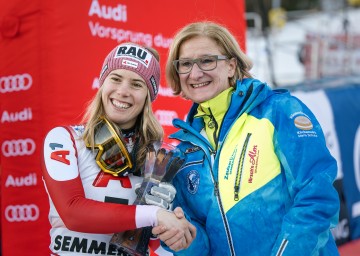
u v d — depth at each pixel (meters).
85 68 3.21
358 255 5.39
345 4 11.68
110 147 2.08
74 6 3.15
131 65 2.13
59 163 2.00
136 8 3.60
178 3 3.95
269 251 2.05
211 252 2.22
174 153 2.13
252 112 2.18
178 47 2.29
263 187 2.06
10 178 3.19
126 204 2.09
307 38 10.73
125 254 2.13
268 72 10.09
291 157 2.04
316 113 5.64
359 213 5.98
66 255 2.06
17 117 3.16
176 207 2.09
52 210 2.09
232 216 2.09
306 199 1.98
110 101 2.13
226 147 2.16
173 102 3.96
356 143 6.08
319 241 1.97
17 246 3.17
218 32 2.25
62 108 3.09
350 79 7.87
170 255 2.34
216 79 2.23
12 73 3.16
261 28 10.50
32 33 3.09
